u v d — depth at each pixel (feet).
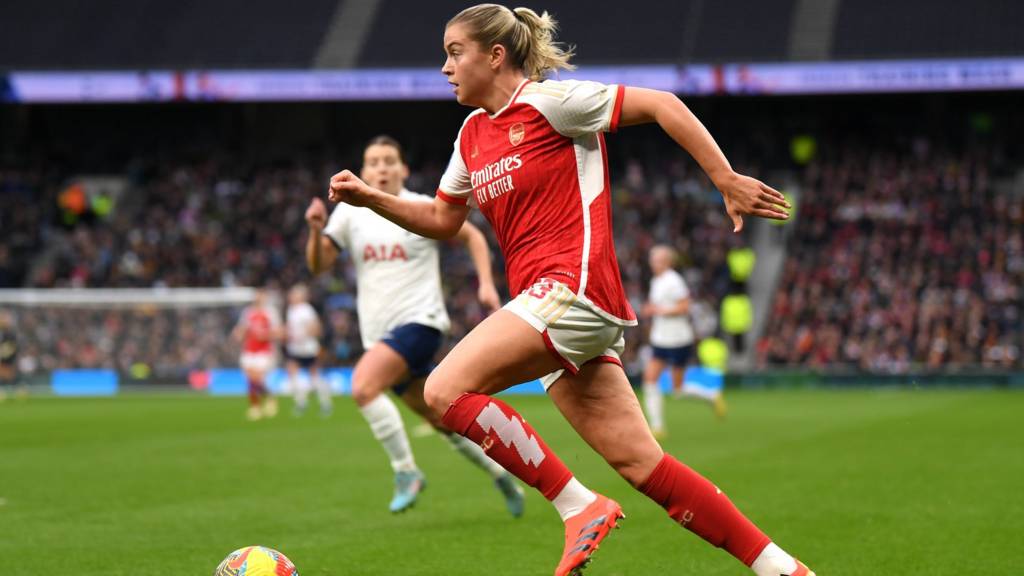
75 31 244.01
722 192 26.84
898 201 208.33
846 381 178.19
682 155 233.96
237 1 250.98
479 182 29.12
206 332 189.88
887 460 71.92
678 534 44.93
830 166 220.84
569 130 27.89
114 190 243.60
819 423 106.42
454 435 48.70
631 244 205.67
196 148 253.44
